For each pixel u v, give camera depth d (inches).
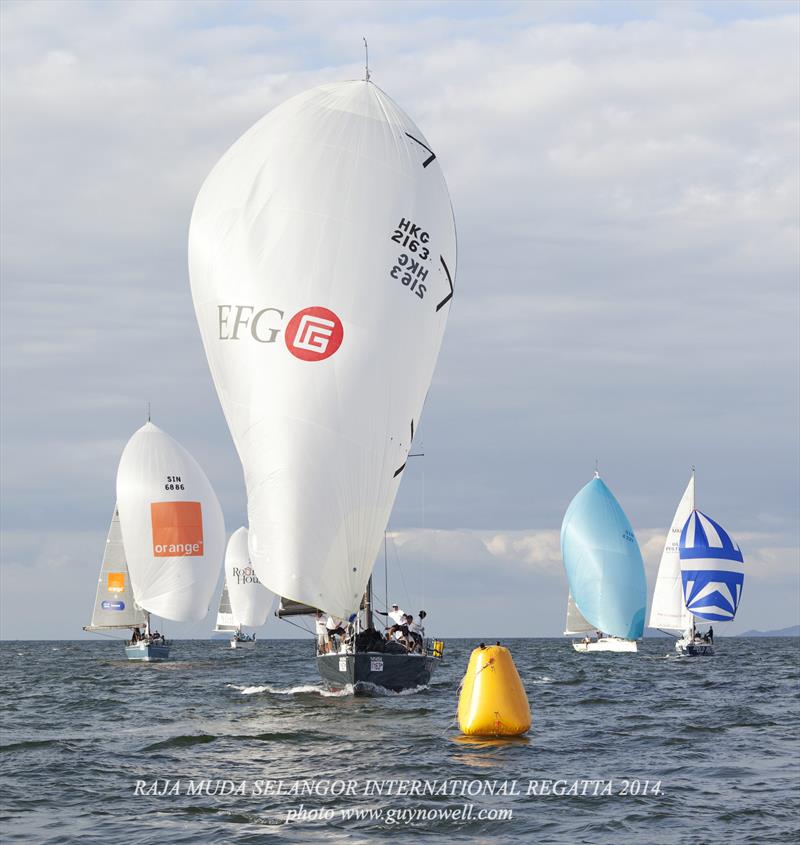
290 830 1683.1
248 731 2844.5
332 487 3265.3
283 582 3267.7
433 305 3484.3
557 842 1608.0
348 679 3489.2
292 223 3321.9
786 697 4195.4
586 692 4500.5
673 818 1753.2
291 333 3265.3
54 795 1966.0
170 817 1776.6
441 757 2351.1
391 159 3447.3
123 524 7372.1
